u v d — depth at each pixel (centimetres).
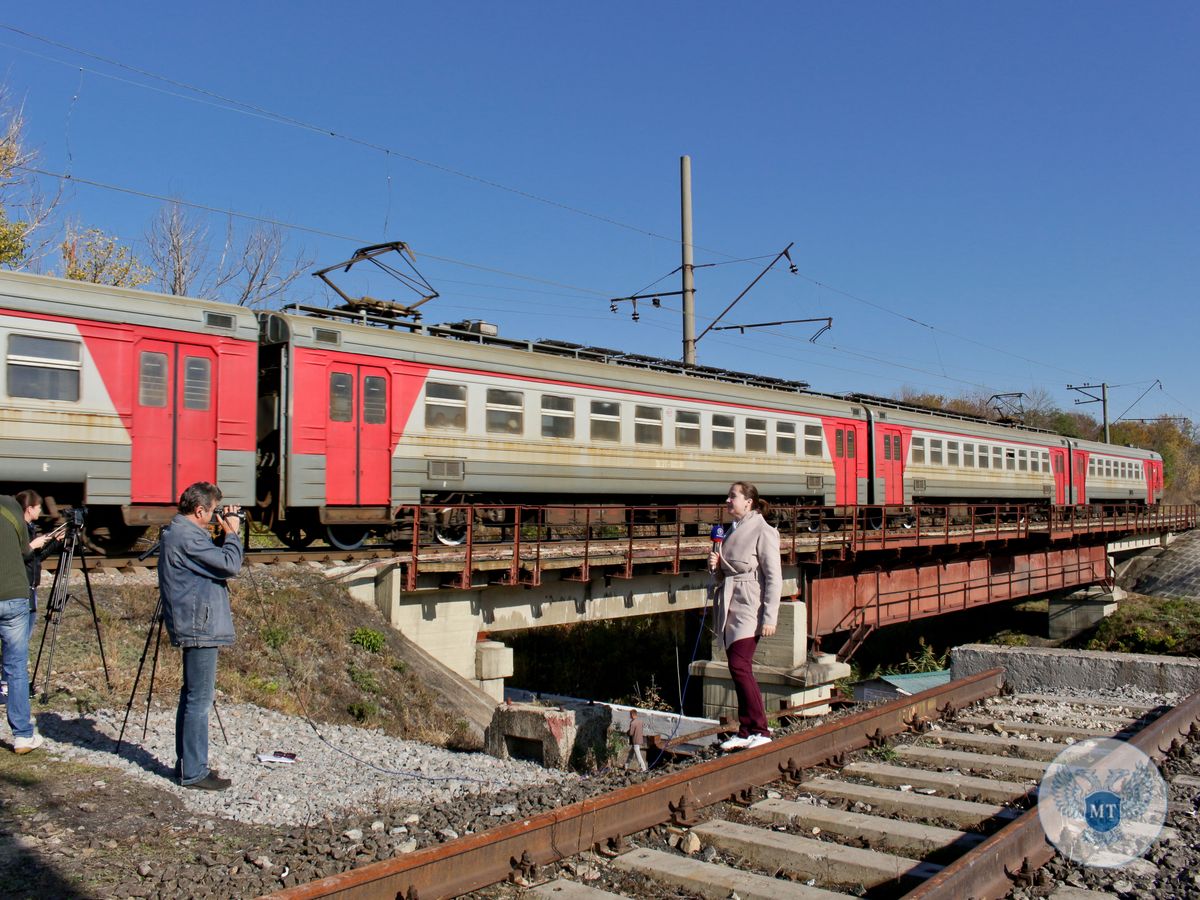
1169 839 565
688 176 2236
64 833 547
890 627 3475
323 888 407
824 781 669
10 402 1173
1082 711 945
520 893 469
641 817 568
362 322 1591
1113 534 3838
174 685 981
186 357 1329
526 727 896
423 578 1509
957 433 3108
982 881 468
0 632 696
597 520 2058
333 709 1151
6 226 2311
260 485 1498
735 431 2209
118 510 1308
